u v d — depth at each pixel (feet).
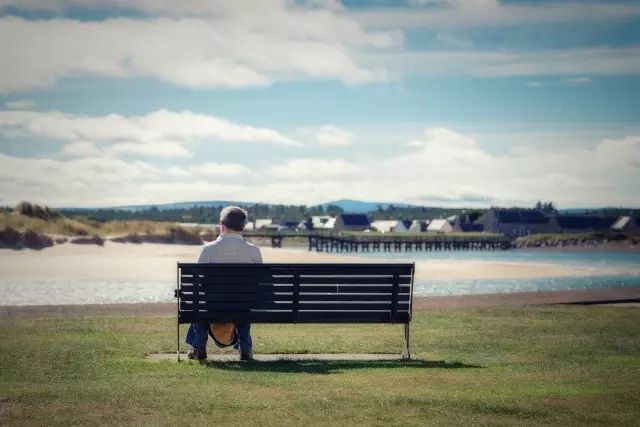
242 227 30.04
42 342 32.78
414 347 33.32
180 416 18.06
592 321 44.29
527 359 29.40
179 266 28.12
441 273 155.43
